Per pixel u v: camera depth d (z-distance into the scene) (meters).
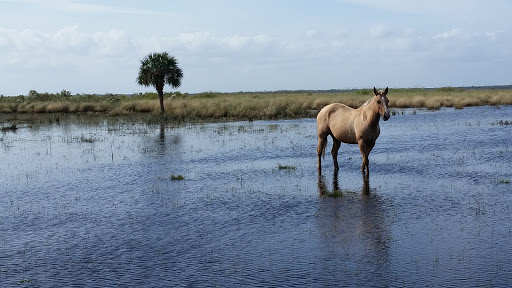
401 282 7.74
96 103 56.28
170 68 44.78
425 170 16.53
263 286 7.73
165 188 14.89
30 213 12.52
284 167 17.64
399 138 25.73
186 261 8.90
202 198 13.52
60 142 27.14
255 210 12.14
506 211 11.44
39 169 18.83
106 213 12.32
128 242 10.06
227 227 10.84
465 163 17.66
